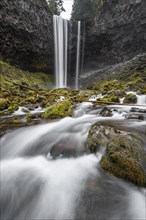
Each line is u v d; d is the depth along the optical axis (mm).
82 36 30266
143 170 3484
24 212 3281
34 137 5660
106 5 27266
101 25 28375
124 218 2844
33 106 11453
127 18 25531
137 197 3162
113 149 3770
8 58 21672
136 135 4785
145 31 24391
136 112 8250
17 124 7266
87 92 17125
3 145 5312
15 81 18984
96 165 3885
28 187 3615
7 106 10797
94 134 4516
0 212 3395
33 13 23500
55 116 8289
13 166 4285
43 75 26750
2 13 19453
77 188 3410
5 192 3586
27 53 23953
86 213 2936
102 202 3072
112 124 6340
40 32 25000
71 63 30766
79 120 7543
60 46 28531
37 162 4465
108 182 3453
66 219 2906
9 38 20984
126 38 26672
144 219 2852
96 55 30734
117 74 22031
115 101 11734
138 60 21297
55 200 3279
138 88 15305
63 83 29375
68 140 5109
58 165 4176
